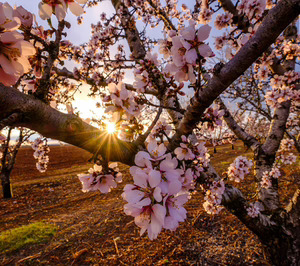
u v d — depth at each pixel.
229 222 4.89
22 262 4.10
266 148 2.83
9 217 6.71
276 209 2.46
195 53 0.73
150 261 3.85
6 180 8.95
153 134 1.49
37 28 0.90
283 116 2.74
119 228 5.28
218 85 0.92
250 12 1.86
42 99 0.84
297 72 2.44
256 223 2.24
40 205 7.92
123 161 1.11
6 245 4.66
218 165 12.82
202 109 1.03
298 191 2.38
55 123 0.86
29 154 25.80
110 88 1.12
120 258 4.03
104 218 6.00
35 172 16.30
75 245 4.62
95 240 4.79
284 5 0.75
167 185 0.70
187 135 1.25
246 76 4.36
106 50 4.21
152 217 0.66
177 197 0.72
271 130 2.85
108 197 8.19
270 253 2.37
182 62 0.76
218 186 1.96
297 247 2.16
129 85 2.77
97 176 1.16
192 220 5.19
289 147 4.27
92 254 4.23
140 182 0.69
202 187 2.11
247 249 3.85
